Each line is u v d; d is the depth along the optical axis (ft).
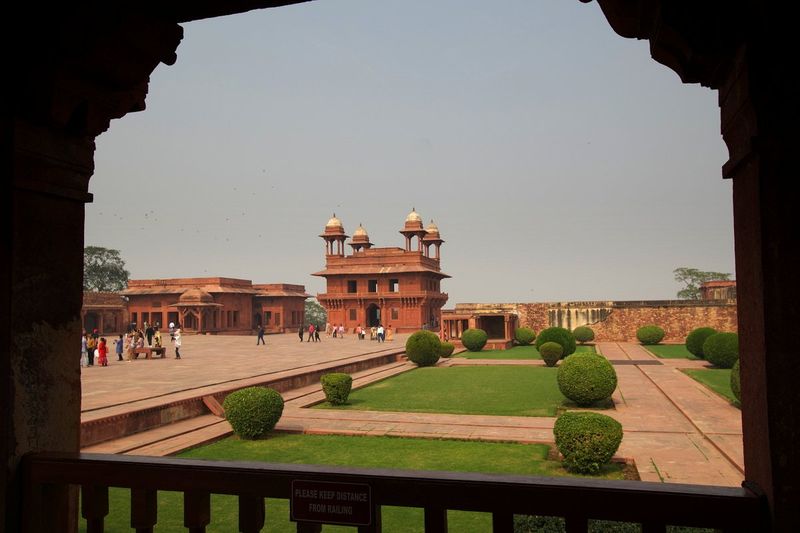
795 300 4.97
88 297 144.25
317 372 54.54
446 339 106.42
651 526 5.02
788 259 5.01
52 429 7.42
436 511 5.44
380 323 152.66
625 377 54.75
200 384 43.42
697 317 107.86
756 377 5.25
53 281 7.50
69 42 6.90
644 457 25.04
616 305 112.78
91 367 60.54
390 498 5.53
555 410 38.04
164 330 152.76
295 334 166.71
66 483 6.63
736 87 5.48
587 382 37.93
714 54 5.60
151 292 154.40
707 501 4.95
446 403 41.68
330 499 5.66
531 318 118.01
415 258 153.17
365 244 168.96
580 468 23.73
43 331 7.34
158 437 29.50
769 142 5.10
